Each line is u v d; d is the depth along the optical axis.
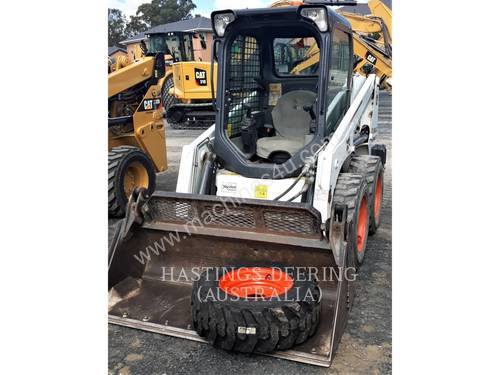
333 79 3.98
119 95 6.07
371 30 9.23
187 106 12.82
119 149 5.62
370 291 3.65
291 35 4.31
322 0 4.42
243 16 3.78
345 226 2.95
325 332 2.92
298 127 4.27
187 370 2.73
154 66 6.25
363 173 4.44
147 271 3.63
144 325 3.12
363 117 4.94
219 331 2.70
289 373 2.67
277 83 4.51
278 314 2.66
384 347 2.90
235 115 4.23
